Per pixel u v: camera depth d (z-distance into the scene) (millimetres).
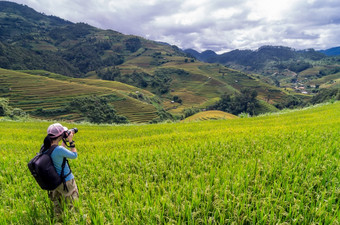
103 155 9133
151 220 3756
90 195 5035
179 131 18234
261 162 6301
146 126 26516
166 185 5379
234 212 3875
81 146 12359
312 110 29781
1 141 14414
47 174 3514
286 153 7047
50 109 130375
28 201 4918
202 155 7996
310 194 4438
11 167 7473
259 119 25781
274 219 3721
